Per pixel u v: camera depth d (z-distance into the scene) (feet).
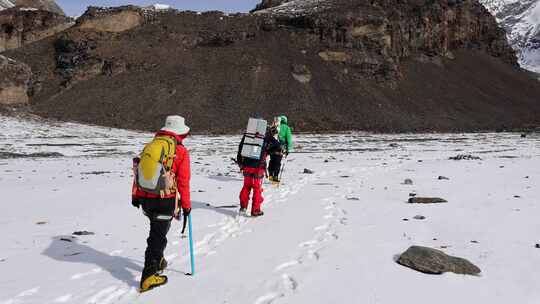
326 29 291.58
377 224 27.68
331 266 19.84
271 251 22.41
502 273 18.65
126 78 252.01
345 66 280.51
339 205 34.32
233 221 29.53
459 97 296.92
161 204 18.02
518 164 66.39
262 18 312.91
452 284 17.47
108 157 93.81
